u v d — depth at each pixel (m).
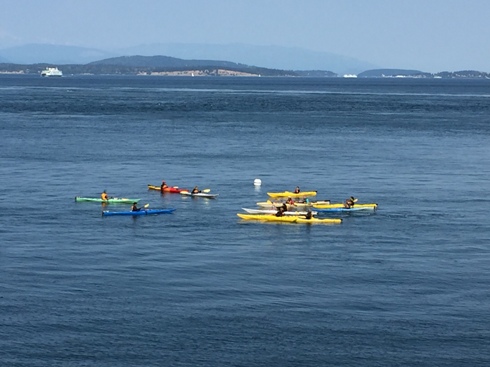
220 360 50.78
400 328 55.50
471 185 105.06
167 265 68.19
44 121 182.00
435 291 62.53
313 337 54.00
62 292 61.22
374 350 52.34
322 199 95.62
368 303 59.81
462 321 56.78
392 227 82.00
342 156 129.62
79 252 71.69
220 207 90.88
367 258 70.88
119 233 78.50
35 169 112.50
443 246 75.06
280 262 69.44
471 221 84.69
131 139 148.25
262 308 58.59
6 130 160.50
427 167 119.44
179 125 176.88
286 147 139.88
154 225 82.00
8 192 96.62
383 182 106.62
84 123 178.50
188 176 109.25
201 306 58.84
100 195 96.31
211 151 133.12
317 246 74.62
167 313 57.47
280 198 95.81
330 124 185.25
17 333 53.91
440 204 93.06
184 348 52.19
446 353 52.06
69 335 53.72
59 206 89.75
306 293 61.75
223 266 68.12
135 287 62.53
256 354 51.59
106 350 51.75
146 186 102.12
